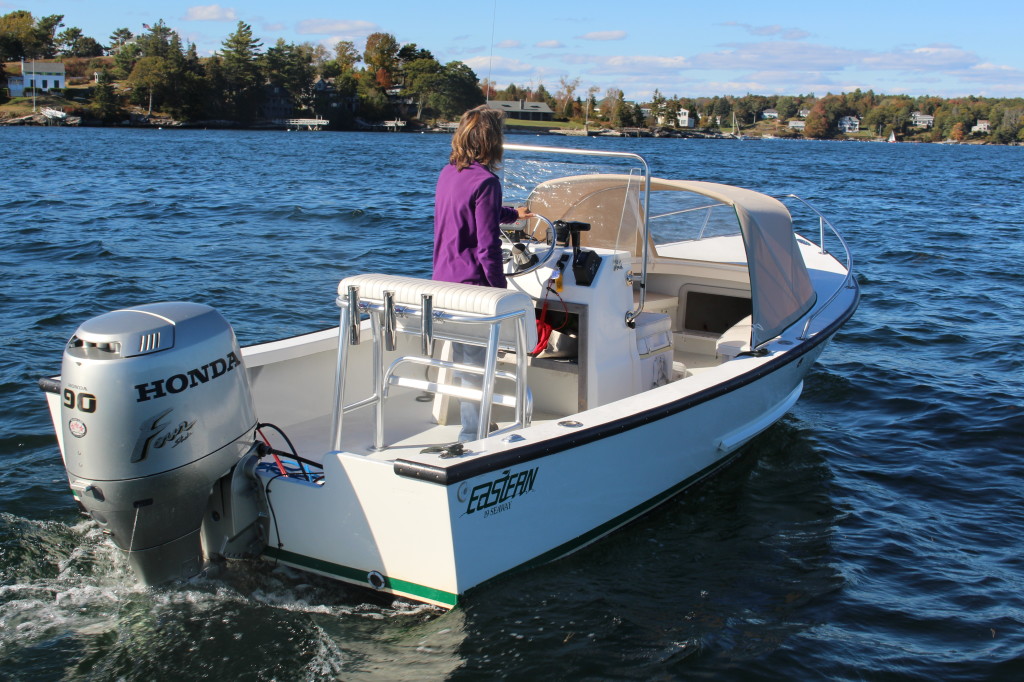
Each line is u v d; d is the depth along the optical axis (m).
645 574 3.80
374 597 3.38
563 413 4.43
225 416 3.14
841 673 3.19
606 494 3.86
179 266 10.73
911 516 4.58
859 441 5.62
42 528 3.97
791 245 5.26
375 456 3.57
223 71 108.56
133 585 3.45
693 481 4.62
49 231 13.27
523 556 3.50
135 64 110.94
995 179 37.34
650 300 5.44
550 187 4.84
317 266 11.02
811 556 4.09
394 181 25.47
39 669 2.96
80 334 2.96
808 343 4.99
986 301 9.80
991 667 3.26
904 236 15.45
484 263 3.63
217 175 26.73
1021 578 3.97
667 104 156.75
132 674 2.95
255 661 3.03
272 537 3.45
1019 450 5.50
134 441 2.90
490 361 3.29
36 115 96.50
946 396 6.43
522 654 3.15
